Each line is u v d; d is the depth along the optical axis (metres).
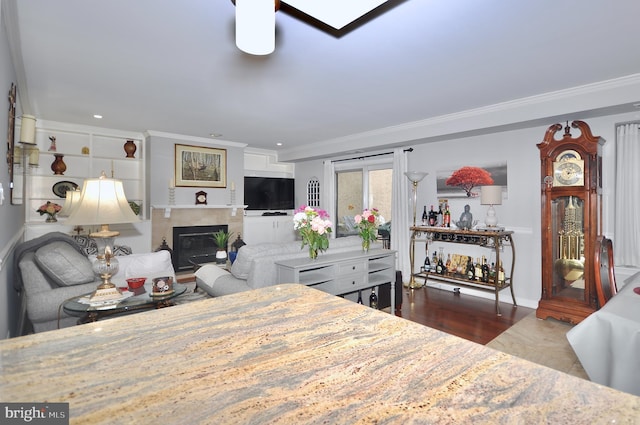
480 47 2.43
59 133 5.08
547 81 3.09
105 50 2.52
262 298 1.23
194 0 1.92
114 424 0.53
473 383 0.67
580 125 3.27
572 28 2.16
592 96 3.16
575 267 3.40
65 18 2.09
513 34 2.24
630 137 3.37
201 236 5.98
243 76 3.00
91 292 2.43
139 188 5.79
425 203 5.06
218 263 4.43
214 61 2.70
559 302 3.50
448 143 4.77
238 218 6.44
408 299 4.39
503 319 3.62
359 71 2.88
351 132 5.34
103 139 5.46
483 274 4.14
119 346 0.83
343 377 0.69
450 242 4.69
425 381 0.67
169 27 2.21
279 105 3.89
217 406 0.58
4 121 2.08
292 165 7.66
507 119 3.74
